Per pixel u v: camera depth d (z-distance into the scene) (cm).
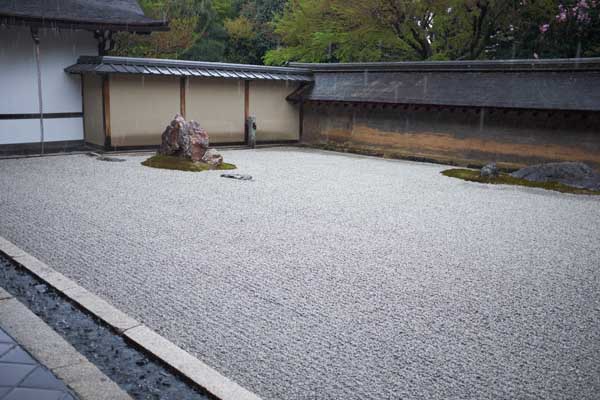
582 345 374
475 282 497
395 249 595
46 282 461
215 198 839
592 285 497
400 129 1437
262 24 2927
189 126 1162
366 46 2127
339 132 1582
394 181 1058
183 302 430
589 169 1057
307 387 311
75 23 1290
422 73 1438
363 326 395
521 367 341
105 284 466
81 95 1393
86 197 818
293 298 445
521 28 1886
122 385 312
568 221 754
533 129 1205
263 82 1580
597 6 1720
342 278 496
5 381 298
